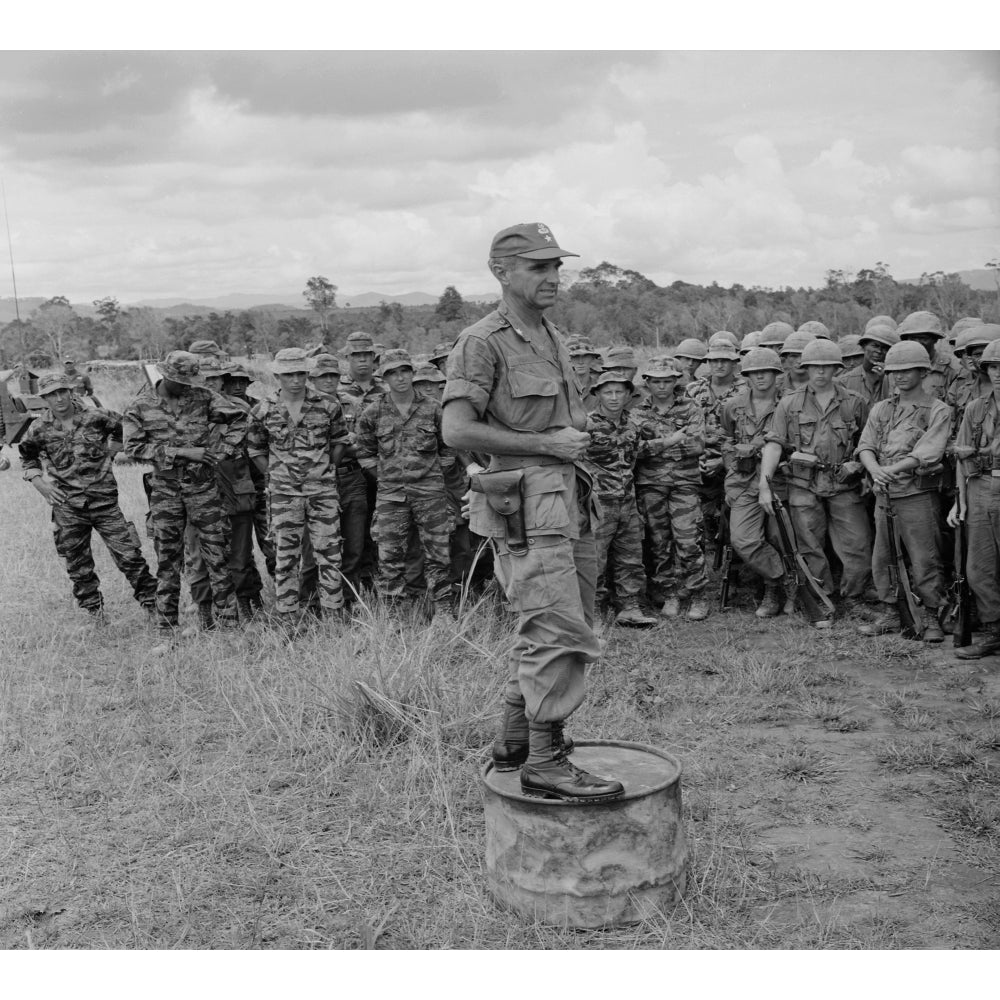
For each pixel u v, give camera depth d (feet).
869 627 24.07
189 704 20.56
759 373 25.68
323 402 24.95
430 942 12.13
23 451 26.45
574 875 12.10
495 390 12.07
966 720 18.56
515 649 12.86
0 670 22.57
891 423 23.20
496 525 12.04
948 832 14.37
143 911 13.12
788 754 17.19
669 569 27.12
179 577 25.32
